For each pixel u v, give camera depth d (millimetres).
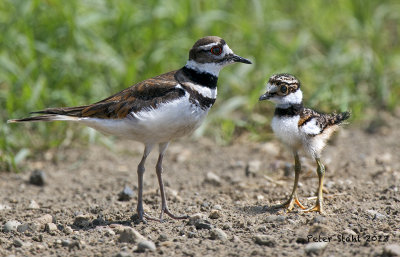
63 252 8617
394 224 9188
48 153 13914
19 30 15109
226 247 8539
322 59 16484
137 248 8500
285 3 18672
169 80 9906
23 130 14219
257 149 13875
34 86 14469
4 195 11750
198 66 10125
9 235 9352
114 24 16203
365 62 16094
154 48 15477
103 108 9750
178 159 13570
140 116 9555
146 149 10031
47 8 15461
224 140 14422
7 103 13852
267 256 8141
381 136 14312
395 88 15984
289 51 16359
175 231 9375
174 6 16406
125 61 15438
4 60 14328
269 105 15086
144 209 10547
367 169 12352
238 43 16484
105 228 9547
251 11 17750
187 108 9672
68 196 11672
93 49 15375
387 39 18172
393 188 10867
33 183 12398
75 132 14422
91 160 13633
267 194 11156
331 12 18266
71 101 14359
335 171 12219
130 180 12438
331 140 13969
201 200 10992
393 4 18578
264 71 15664
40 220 9734
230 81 15344
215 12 16344
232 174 12586
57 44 15461
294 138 9875
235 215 9930
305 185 11422
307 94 15211
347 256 8062
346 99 14531
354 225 9211
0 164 13109
